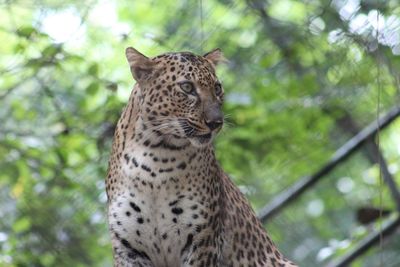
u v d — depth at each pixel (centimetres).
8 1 1633
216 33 1761
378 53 1170
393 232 1534
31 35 1576
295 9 1797
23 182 1630
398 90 1444
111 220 1071
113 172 1075
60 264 1634
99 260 1683
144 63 1056
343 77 1655
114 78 1705
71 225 1661
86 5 1678
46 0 1658
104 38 1741
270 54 1725
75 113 1661
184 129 1041
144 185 1055
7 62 1711
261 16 1752
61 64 1622
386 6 1444
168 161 1052
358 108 1738
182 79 1042
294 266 1134
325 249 1588
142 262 1078
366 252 1577
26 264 1611
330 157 1711
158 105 1045
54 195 1661
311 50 1692
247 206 1135
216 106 1042
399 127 1981
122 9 1811
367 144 1636
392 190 1667
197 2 1708
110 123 1600
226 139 1655
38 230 1631
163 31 1720
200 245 1069
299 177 1767
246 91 1761
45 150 1658
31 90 1700
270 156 1723
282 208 1558
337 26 1595
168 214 1062
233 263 1104
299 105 1725
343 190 2044
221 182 1101
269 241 1141
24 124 1691
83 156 1658
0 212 1672
